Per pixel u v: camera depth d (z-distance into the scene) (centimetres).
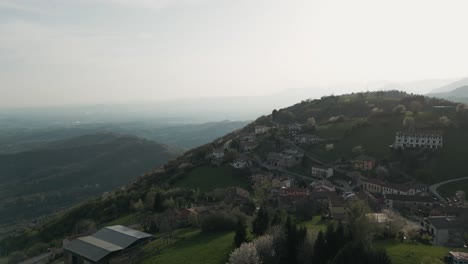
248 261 8519
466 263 8162
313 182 18762
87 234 15225
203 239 11819
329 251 8306
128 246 12556
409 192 16575
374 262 7525
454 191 17100
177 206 16075
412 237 10694
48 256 15688
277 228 9562
